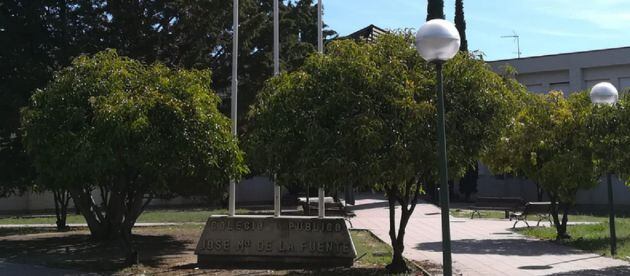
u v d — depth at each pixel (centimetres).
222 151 1119
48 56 1672
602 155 1121
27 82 1573
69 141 1053
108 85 1119
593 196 3666
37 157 1102
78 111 1084
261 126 966
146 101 1041
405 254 1284
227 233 1142
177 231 1928
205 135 1088
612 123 1088
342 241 1118
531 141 1459
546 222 2169
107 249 1459
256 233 1138
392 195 1002
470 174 3862
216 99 1188
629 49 3688
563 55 3912
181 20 1850
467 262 1158
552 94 1552
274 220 1138
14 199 3178
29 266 1172
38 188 1259
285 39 2583
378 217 2436
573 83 3869
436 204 3503
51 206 3306
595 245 1395
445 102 880
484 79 913
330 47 936
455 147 854
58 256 1333
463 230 1867
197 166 1093
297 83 934
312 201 2056
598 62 3784
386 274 993
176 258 1291
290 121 919
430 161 854
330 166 825
